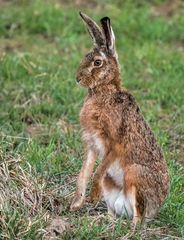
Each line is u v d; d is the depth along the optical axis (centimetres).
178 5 3528
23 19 3247
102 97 1847
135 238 1720
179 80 2758
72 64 2800
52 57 2869
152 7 3509
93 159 1859
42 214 1781
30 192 1850
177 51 3053
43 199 1859
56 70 2733
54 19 3244
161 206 1847
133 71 2833
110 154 1822
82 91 2556
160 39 3186
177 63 2895
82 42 3108
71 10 3353
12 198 1803
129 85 2705
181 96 2633
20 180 1866
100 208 1898
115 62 1873
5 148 2041
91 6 3478
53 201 1864
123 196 1816
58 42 3116
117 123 1820
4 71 2692
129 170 1803
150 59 2927
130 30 3206
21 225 1708
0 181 1825
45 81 2627
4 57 2766
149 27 3225
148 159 1817
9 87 2609
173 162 2131
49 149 2109
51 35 3178
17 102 2516
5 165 1869
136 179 1797
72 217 1797
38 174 1958
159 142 2256
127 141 1816
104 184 1833
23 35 3173
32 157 2038
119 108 1831
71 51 3022
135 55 2948
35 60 2789
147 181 1803
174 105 2592
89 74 1858
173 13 3466
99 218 1788
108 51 1873
